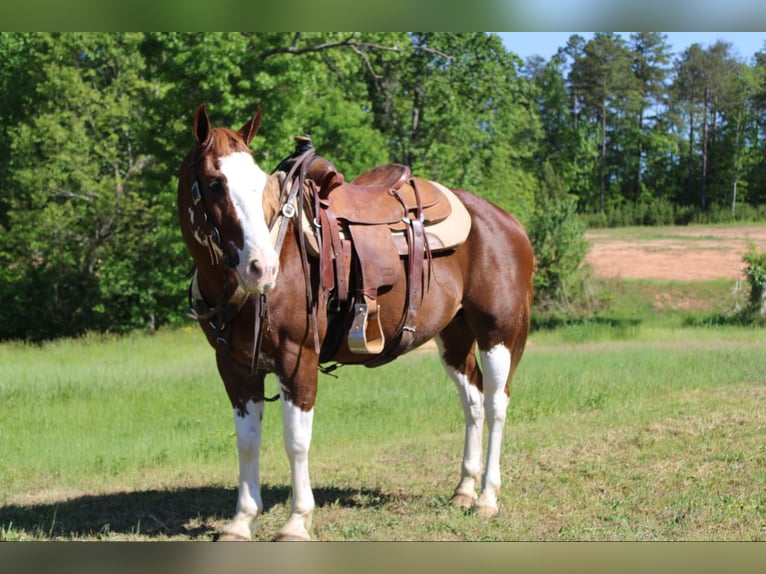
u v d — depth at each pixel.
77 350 18.22
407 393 10.73
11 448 7.94
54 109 26.11
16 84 27.64
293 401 4.74
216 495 6.32
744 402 9.14
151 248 24.53
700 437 7.52
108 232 25.14
